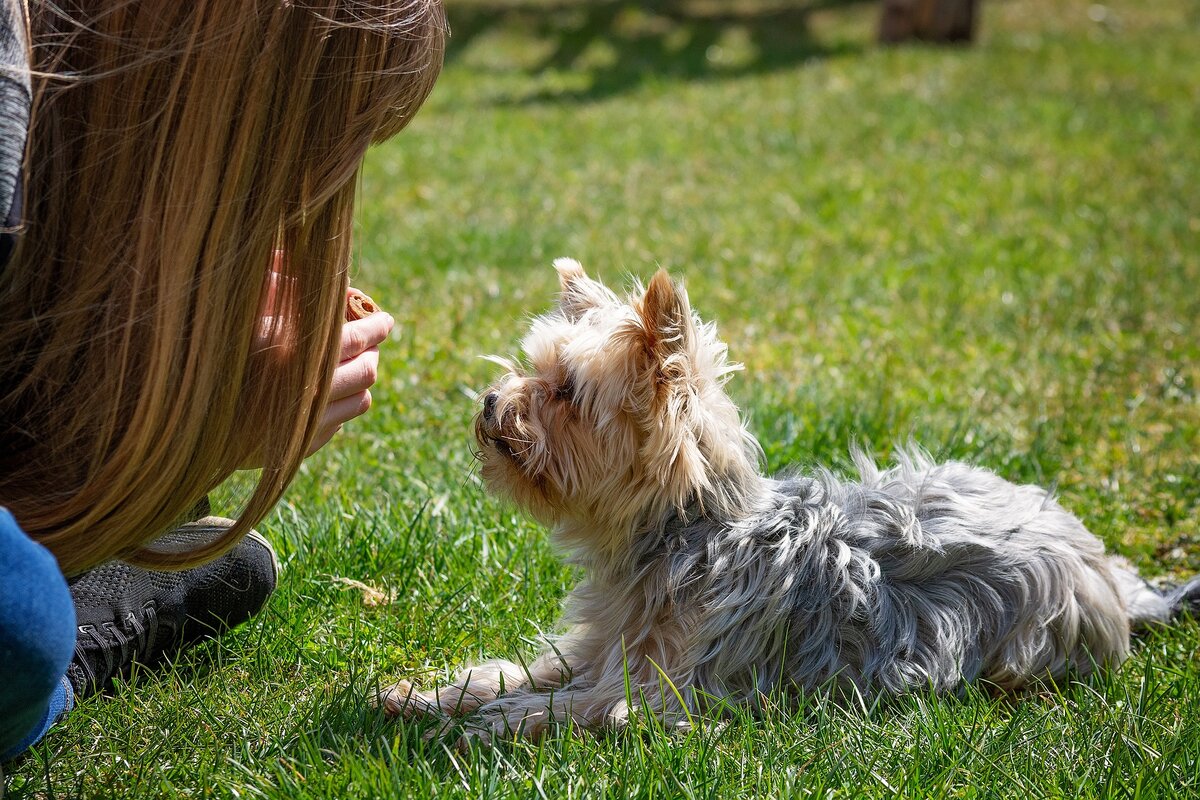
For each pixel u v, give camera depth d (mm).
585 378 2945
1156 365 5453
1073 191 8852
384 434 4570
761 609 2814
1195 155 9922
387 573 3479
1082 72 13664
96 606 2705
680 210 8562
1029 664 2930
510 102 13469
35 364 1991
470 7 19203
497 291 6316
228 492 3809
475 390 4977
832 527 2961
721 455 2924
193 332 1954
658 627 2895
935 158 10078
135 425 1968
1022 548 3000
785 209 8562
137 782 2369
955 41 15688
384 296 6203
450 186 9297
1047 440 4543
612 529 2980
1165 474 4273
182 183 1901
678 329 2816
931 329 5918
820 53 15805
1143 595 3381
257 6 1883
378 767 2312
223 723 2658
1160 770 2426
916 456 3412
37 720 2086
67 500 2039
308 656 3031
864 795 2361
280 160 1972
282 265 2113
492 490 3170
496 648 3180
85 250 1945
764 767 2451
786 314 6129
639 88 13961
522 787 2324
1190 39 15891
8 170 1809
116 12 1887
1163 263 7027
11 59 1833
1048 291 6574
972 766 2498
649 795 2305
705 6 19078
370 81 2039
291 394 2154
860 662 2846
